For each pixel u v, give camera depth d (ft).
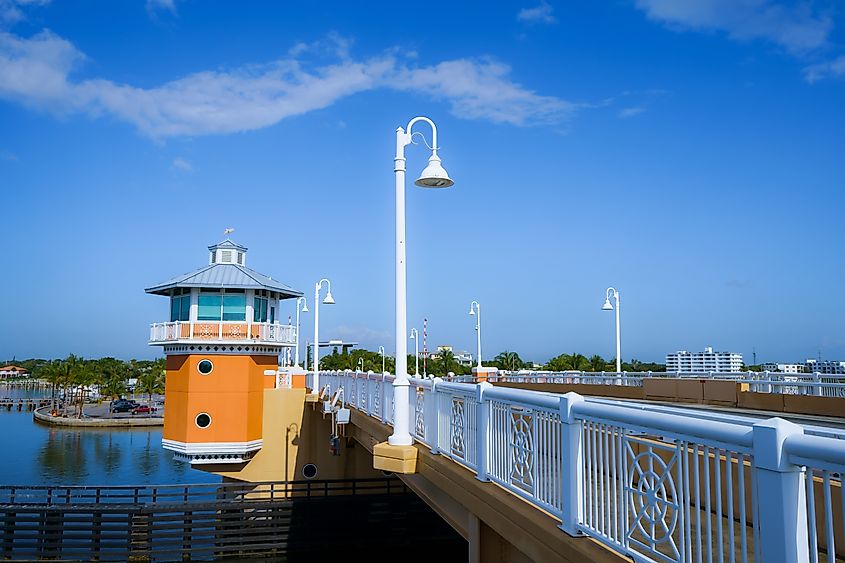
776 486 11.02
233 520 91.97
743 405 63.36
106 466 179.01
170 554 90.38
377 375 52.08
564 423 19.02
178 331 99.35
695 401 69.87
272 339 104.63
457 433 29.71
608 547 17.06
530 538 20.61
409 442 34.45
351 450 103.86
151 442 228.22
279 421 104.47
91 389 451.94
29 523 90.58
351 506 94.84
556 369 248.73
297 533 92.73
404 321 33.96
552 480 20.31
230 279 104.63
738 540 17.20
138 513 89.45
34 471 170.30
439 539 95.35
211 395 100.32
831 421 47.34
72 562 87.30
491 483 25.63
